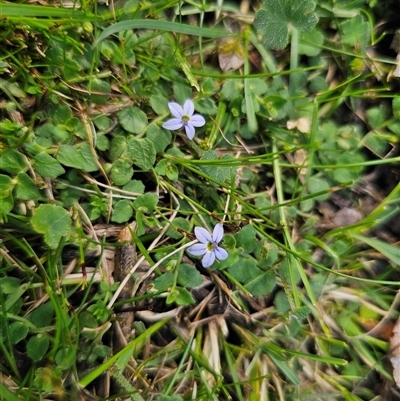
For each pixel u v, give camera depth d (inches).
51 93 4.8
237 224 5.3
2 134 4.4
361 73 5.8
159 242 5.1
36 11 4.2
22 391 4.5
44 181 4.7
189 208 5.3
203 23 5.6
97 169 4.8
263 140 5.6
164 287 4.9
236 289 5.4
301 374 5.5
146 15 5.2
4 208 4.2
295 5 4.9
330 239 5.6
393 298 5.6
